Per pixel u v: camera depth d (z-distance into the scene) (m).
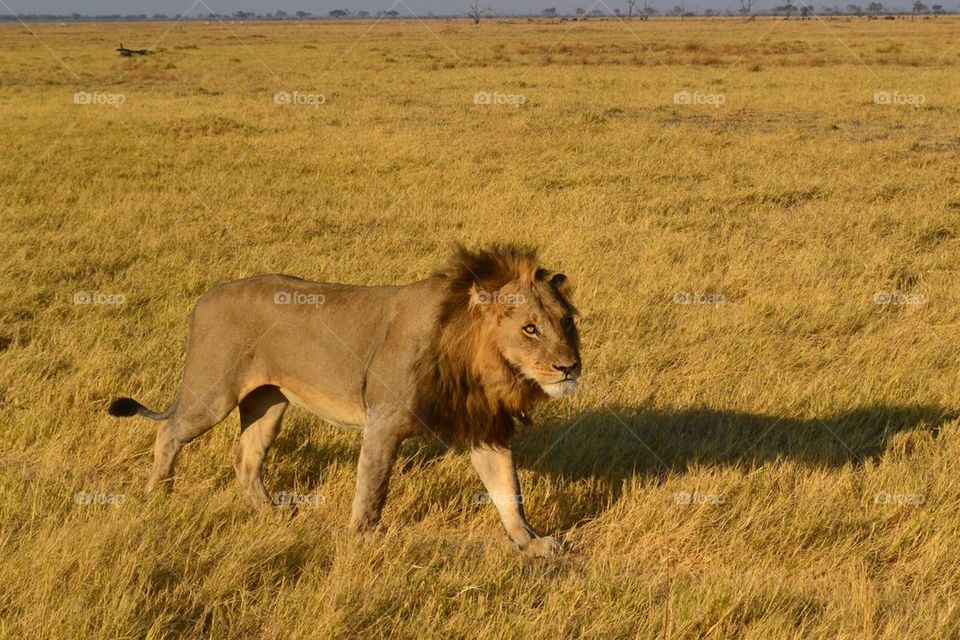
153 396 9.55
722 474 7.91
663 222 17.72
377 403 6.59
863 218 17.72
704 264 14.74
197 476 7.96
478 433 6.63
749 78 47.66
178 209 18.47
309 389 7.02
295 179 21.95
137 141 26.53
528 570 6.43
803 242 16.27
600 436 8.83
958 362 10.95
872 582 6.38
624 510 7.50
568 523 7.50
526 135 27.62
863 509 7.40
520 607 5.78
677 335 11.68
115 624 5.22
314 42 96.56
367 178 21.88
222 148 25.83
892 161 23.92
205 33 138.88
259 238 16.30
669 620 5.67
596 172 22.14
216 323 7.17
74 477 7.41
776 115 33.72
